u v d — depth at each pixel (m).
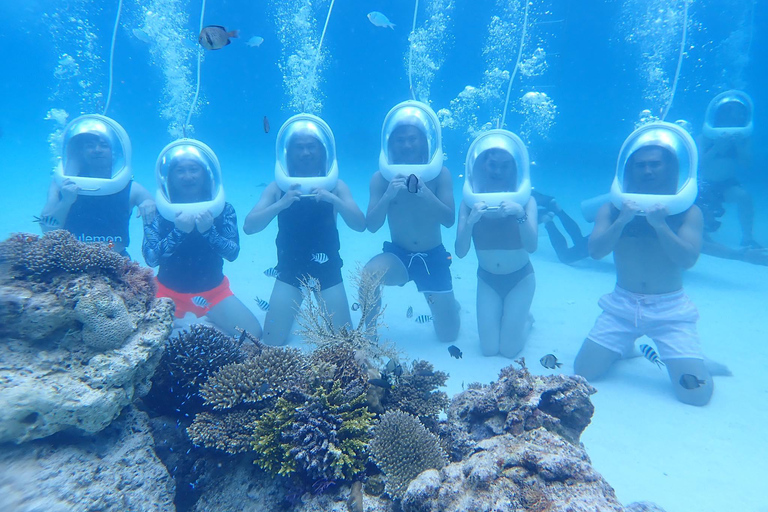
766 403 4.55
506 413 2.99
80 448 2.41
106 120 5.77
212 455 2.81
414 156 5.36
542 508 2.12
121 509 2.32
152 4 17.02
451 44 37.91
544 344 5.89
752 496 3.38
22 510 2.07
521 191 5.16
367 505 2.44
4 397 2.18
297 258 5.50
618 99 38.84
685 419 4.33
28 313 2.42
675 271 4.99
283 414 2.59
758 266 8.43
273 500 2.59
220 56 50.75
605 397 4.73
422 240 5.77
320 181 5.20
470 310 6.96
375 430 2.61
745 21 29.72
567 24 32.00
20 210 10.51
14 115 40.50
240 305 5.65
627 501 3.33
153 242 5.32
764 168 21.89
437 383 3.13
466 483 2.32
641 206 4.72
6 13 44.16
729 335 6.01
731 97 8.50
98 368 2.46
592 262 9.28
